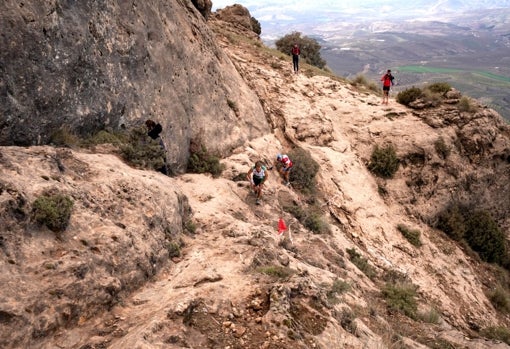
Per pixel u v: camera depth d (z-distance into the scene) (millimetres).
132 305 5828
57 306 4738
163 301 5840
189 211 9922
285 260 8281
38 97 7672
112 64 10188
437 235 21000
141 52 11703
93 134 9562
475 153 23078
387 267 15516
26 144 7484
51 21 8055
